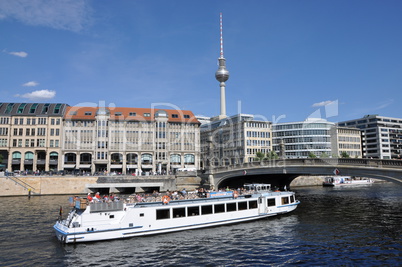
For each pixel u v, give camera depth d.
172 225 29.58
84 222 26.05
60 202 50.66
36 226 31.36
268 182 70.00
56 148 82.69
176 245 25.42
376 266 20.27
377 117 142.25
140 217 28.14
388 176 36.53
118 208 27.38
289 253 23.12
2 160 75.81
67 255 22.86
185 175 72.25
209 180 64.19
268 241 26.39
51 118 83.50
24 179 63.12
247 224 33.09
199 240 26.89
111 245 25.44
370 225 31.61
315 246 24.75
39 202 50.59
